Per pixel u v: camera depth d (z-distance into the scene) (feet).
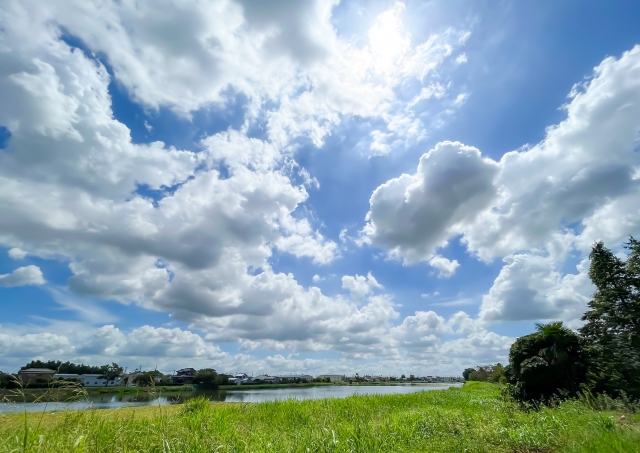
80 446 14.85
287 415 33.71
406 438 23.97
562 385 46.39
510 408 37.17
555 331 49.55
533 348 50.37
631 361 47.67
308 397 54.44
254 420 30.66
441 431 26.32
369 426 25.17
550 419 29.58
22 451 13.38
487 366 271.69
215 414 31.71
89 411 20.35
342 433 22.94
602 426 24.94
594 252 64.80
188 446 18.44
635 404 36.63
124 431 19.11
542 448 23.31
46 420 18.89
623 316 57.77
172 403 38.42
